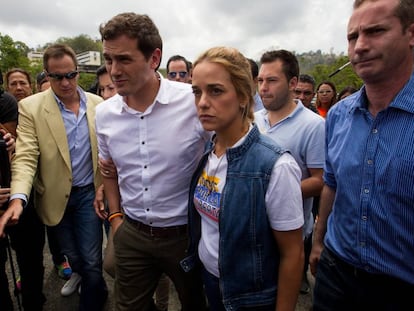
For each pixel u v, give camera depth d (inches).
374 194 52.1
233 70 46.9
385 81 50.5
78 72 91.8
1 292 82.4
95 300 90.6
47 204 90.2
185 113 64.6
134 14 59.9
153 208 67.9
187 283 70.3
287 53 86.5
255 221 49.3
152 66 62.7
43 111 87.7
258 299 52.3
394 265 51.5
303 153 85.8
